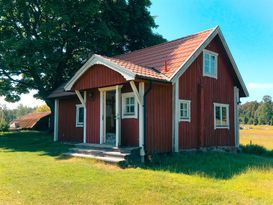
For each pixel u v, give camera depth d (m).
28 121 43.12
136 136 13.95
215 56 18.64
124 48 30.44
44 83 27.70
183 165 12.54
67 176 10.21
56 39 24.98
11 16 25.84
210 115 17.81
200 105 17.02
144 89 13.69
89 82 15.55
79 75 15.91
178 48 17.28
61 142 20.78
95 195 8.06
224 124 19.03
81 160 13.55
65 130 21.39
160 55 17.42
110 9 26.30
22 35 26.66
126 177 10.04
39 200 7.64
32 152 16.62
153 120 14.12
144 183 9.23
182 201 7.68
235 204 7.51
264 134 51.34
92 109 16.33
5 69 25.80
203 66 17.58
